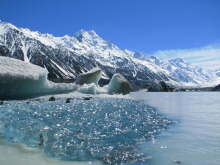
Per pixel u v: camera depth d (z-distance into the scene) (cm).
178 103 2573
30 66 2616
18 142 784
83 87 3170
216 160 605
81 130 984
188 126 1076
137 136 879
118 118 1328
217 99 3528
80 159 633
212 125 1100
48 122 1155
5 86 2214
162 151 691
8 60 2505
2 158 623
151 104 2373
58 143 784
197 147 726
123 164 596
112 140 823
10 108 1667
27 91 2442
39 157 643
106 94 3438
